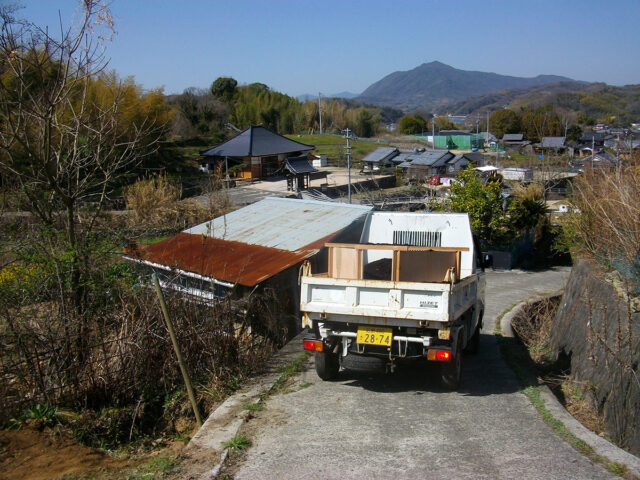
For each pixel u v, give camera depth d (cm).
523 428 558
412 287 626
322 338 684
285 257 1009
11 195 778
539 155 6688
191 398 599
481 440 528
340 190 4500
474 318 834
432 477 452
